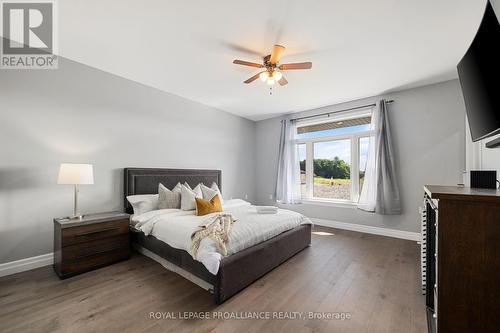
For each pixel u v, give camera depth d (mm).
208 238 2004
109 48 2494
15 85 2387
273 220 2727
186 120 4141
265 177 5598
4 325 1562
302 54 2557
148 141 3566
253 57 2645
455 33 2162
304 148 5023
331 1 1771
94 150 2967
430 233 1695
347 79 3242
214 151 4711
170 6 1838
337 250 3105
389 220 3787
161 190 3283
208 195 3539
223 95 3971
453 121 3248
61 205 2678
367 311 1753
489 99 1228
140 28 2135
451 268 1049
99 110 3016
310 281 2234
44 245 2545
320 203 4629
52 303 1823
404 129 3648
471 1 1748
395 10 1859
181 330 1528
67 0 1766
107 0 1771
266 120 5605
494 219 982
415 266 2576
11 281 2176
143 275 2328
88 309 1751
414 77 3176
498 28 1073
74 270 2289
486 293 993
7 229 2326
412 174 3572
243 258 2057
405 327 1571
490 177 1465
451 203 1053
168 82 3430
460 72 1540
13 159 2365
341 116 4391
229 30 2152
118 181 3209
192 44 2396
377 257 2852
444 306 1062
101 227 2502
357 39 2275
